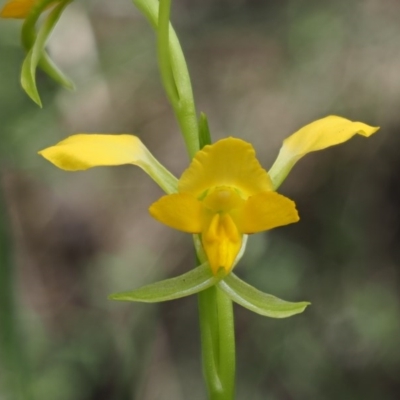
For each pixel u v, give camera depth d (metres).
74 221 0.46
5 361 0.27
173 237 0.43
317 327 0.40
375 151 0.42
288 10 0.44
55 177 0.43
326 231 0.42
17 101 0.36
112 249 0.45
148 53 0.44
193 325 0.41
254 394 0.39
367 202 0.42
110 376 0.36
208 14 0.46
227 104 0.44
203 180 0.22
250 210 0.22
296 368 0.39
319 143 0.23
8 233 0.27
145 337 0.38
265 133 0.42
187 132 0.23
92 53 0.44
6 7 0.23
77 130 0.44
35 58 0.23
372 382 0.39
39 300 0.43
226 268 0.22
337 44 0.42
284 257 0.40
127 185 0.46
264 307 0.22
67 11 0.44
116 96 0.45
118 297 0.22
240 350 0.40
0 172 0.27
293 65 0.43
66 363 0.36
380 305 0.40
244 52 0.45
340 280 0.41
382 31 0.42
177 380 0.39
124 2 0.48
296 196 0.43
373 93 0.41
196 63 0.45
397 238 0.42
